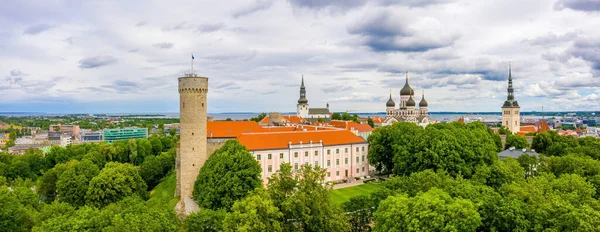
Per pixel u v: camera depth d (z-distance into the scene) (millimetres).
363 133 198375
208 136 134500
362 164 136125
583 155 106000
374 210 68938
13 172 144500
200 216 66625
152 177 143125
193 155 106562
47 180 121562
